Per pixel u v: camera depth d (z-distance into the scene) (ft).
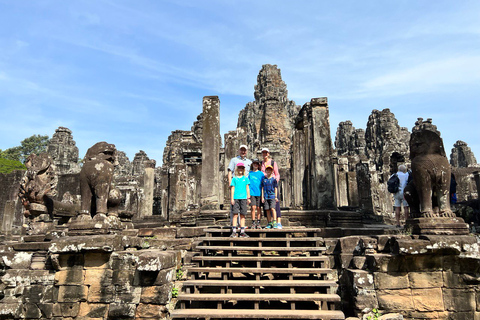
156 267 17.08
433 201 19.27
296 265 19.97
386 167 70.95
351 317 17.29
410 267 17.38
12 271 19.53
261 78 158.92
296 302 17.60
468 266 17.17
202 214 31.78
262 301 17.65
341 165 74.28
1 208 71.82
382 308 16.96
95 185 21.12
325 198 31.91
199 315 15.31
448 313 16.92
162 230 25.57
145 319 17.21
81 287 18.43
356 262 18.67
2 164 111.86
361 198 57.16
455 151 133.59
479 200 46.11
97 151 22.29
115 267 18.30
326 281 17.11
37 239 23.61
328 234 24.35
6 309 18.71
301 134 46.65
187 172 62.44
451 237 17.19
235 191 21.36
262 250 19.01
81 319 18.06
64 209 29.60
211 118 36.42
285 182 81.61
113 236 18.92
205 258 18.53
